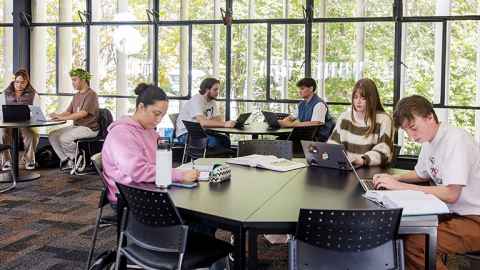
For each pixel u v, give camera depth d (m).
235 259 1.95
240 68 7.41
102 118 6.72
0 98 6.57
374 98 3.18
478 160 2.35
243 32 7.36
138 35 7.78
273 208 2.07
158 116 2.64
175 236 2.09
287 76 7.23
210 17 7.50
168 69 7.71
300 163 3.14
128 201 2.21
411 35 6.68
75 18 8.05
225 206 2.10
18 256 3.45
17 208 4.71
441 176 2.38
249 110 7.42
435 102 6.64
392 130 3.15
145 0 7.72
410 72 6.73
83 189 5.54
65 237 3.86
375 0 6.79
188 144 5.63
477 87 6.48
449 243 2.29
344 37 6.95
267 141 3.61
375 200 2.19
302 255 1.88
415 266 2.24
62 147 6.45
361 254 1.89
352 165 2.95
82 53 8.03
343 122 3.32
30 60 8.20
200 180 2.59
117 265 2.35
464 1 6.47
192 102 5.87
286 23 7.16
